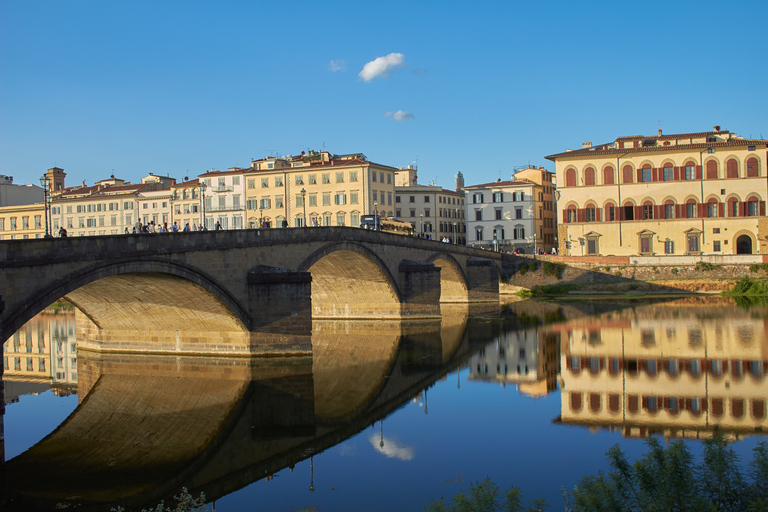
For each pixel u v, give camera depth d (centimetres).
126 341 5222
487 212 12812
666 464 1609
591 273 9706
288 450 2803
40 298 3241
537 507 2017
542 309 7975
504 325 6594
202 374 4344
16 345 6147
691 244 9925
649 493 1580
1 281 3062
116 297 4475
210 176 11756
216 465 2631
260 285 4753
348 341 5853
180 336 5016
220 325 4825
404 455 2703
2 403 2614
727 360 4431
